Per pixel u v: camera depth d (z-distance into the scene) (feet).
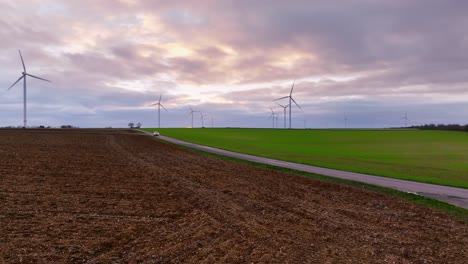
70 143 177.47
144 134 344.69
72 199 51.96
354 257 32.60
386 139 349.61
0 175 69.00
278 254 32.53
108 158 112.27
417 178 90.89
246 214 47.60
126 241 34.65
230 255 31.78
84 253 30.91
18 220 39.88
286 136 382.01
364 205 56.49
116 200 52.75
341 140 330.75
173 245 34.04
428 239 39.19
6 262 28.04
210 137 326.03
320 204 56.03
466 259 33.17
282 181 78.64
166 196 57.21
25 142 169.89
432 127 617.21
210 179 77.05
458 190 74.59
